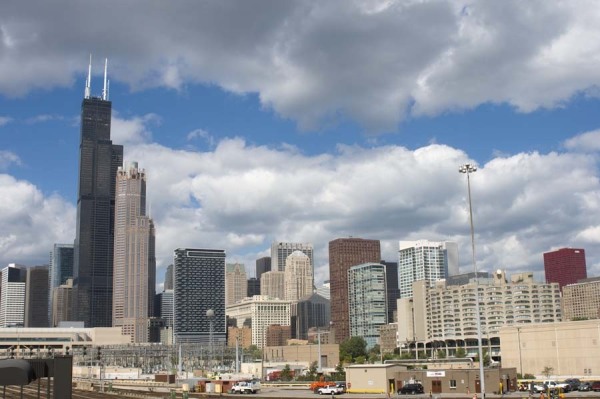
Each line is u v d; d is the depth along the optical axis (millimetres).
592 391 130000
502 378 129000
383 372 129625
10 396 115375
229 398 126188
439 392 126375
